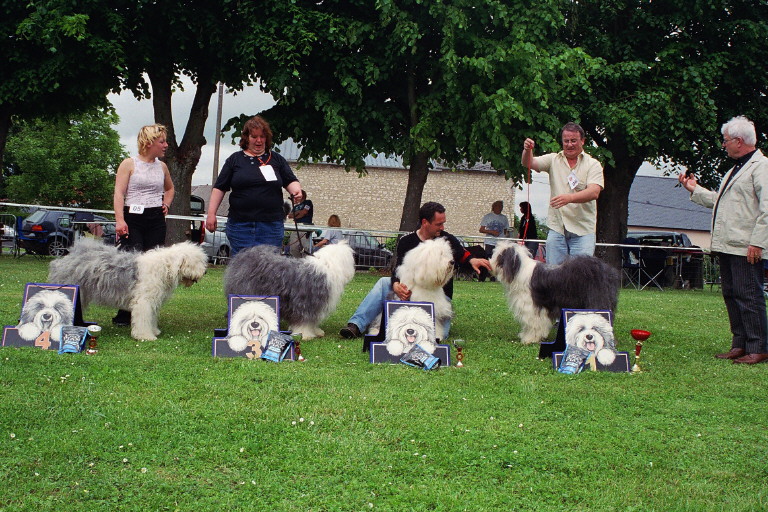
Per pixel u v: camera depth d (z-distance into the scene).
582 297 5.61
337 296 5.73
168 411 3.46
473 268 6.04
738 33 14.68
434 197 34.59
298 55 12.11
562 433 3.41
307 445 3.09
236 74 13.67
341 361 4.86
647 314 8.80
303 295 5.50
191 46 13.34
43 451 2.88
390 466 2.91
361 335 5.93
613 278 5.64
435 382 4.28
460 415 3.61
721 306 10.46
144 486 2.63
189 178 14.12
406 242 5.93
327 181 34.28
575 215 5.99
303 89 12.95
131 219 5.92
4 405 3.40
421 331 4.96
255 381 4.14
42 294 4.99
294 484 2.70
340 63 12.73
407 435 3.27
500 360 5.09
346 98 13.26
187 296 8.17
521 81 12.29
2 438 3.01
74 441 3.00
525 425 3.49
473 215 34.88
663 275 16.86
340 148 12.50
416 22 12.70
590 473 2.93
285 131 13.93
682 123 13.98
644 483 2.85
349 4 13.29
